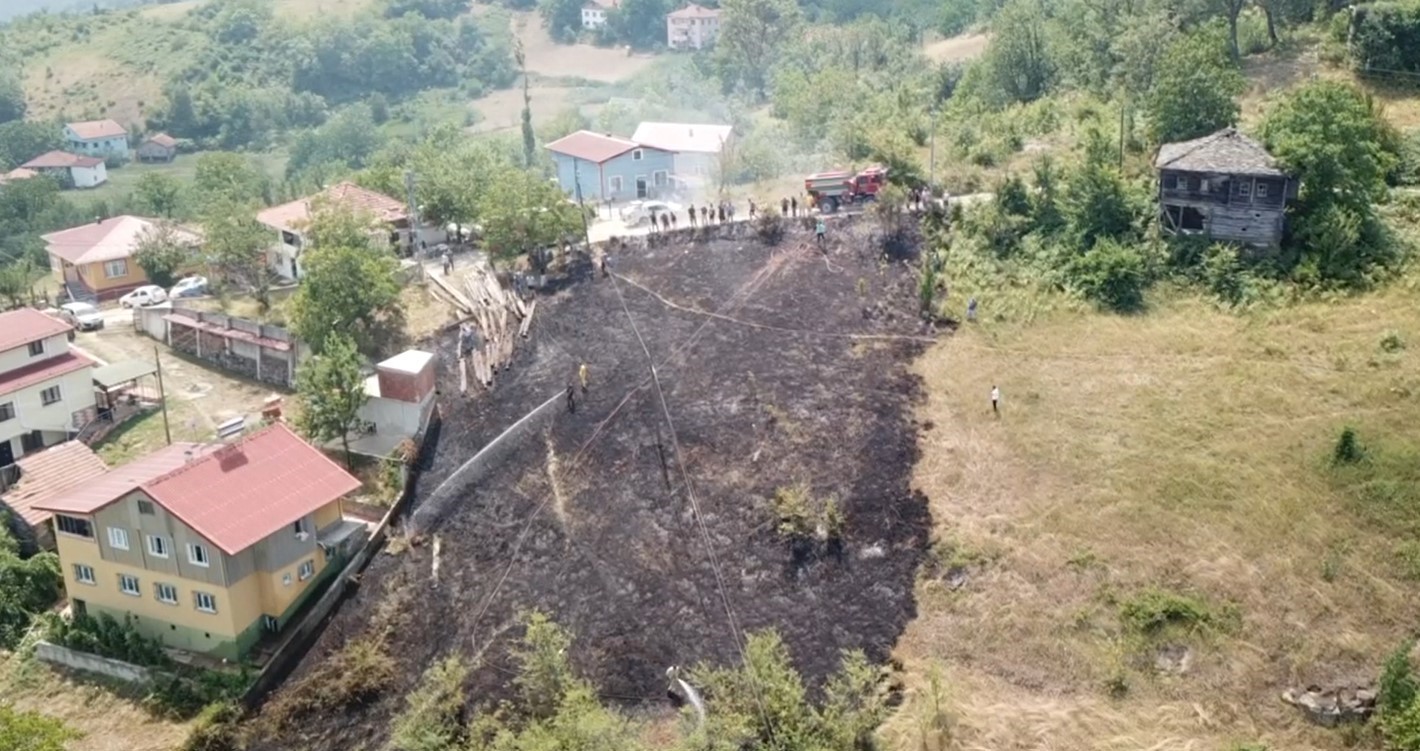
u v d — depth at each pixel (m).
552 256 62.84
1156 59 69.94
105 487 44.75
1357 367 47.19
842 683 38.06
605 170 76.25
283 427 47.41
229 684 41.75
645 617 41.72
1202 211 54.78
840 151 75.12
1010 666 38.81
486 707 39.34
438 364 55.91
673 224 65.75
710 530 44.38
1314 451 43.47
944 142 71.38
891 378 50.66
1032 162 65.56
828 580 42.16
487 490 47.81
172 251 73.25
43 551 48.47
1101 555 41.22
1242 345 49.59
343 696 40.62
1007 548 42.03
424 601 43.84
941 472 45.41
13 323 56.16
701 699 38.06
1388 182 57.94
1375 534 40.28
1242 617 38.81
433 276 63.38
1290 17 75.69
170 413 56.44
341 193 70.62
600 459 48.06
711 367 52.44
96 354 61.91
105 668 43.47
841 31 116.62
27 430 54.66
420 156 79.31
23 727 34.81
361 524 46.75
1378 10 68.38
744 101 113.06
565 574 43.75
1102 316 52.78
